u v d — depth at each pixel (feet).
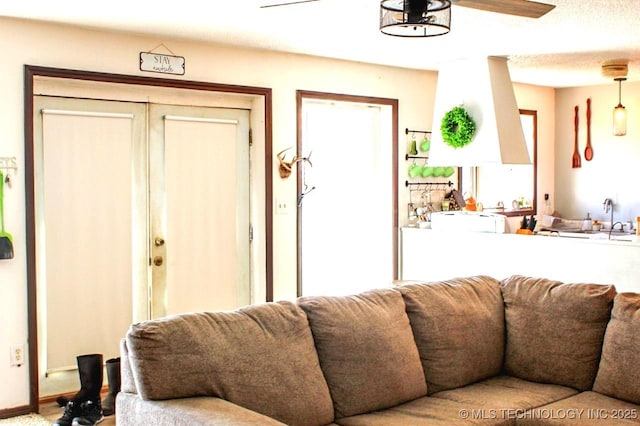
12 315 14.35
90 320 15.74
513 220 24.17
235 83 17.19
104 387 15.99
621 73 19.70
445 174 21.63
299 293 18.47
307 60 18.47
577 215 25.22
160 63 15.97
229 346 8.98
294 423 9.12
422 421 9.34
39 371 15.08
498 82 18.54
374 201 20.81
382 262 20.81
